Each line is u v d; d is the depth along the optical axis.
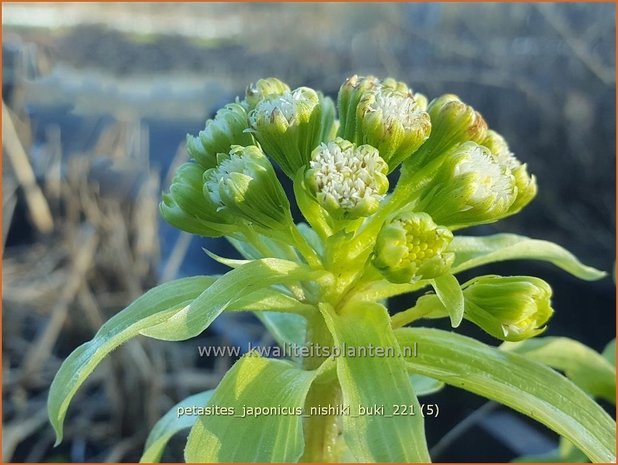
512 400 0.07
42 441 0.19
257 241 0.08
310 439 0.08
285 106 0.07
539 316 0.07
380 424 0.06
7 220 0.24
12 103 0.25
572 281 0.22
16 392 0.20
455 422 0.19
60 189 0.23
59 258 0.23
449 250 0.08
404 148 0.07
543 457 0.12
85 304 0.20
